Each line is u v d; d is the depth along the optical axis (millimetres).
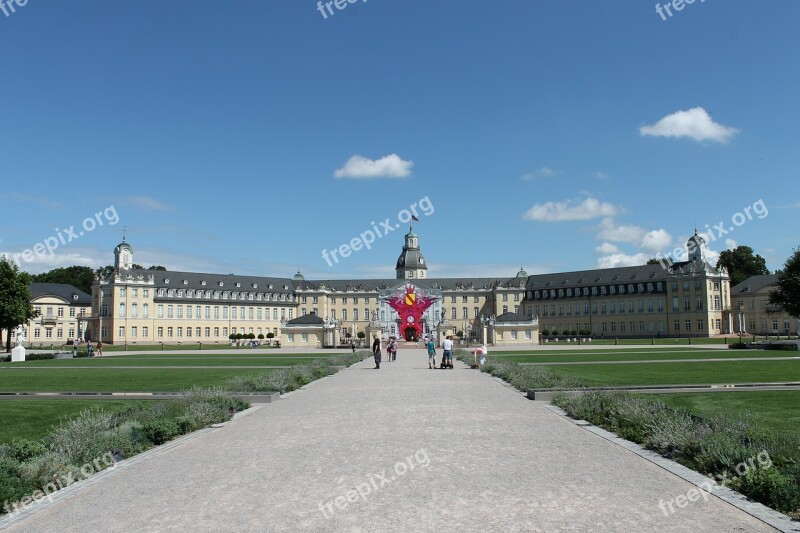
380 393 29719
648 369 41438
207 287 161625
